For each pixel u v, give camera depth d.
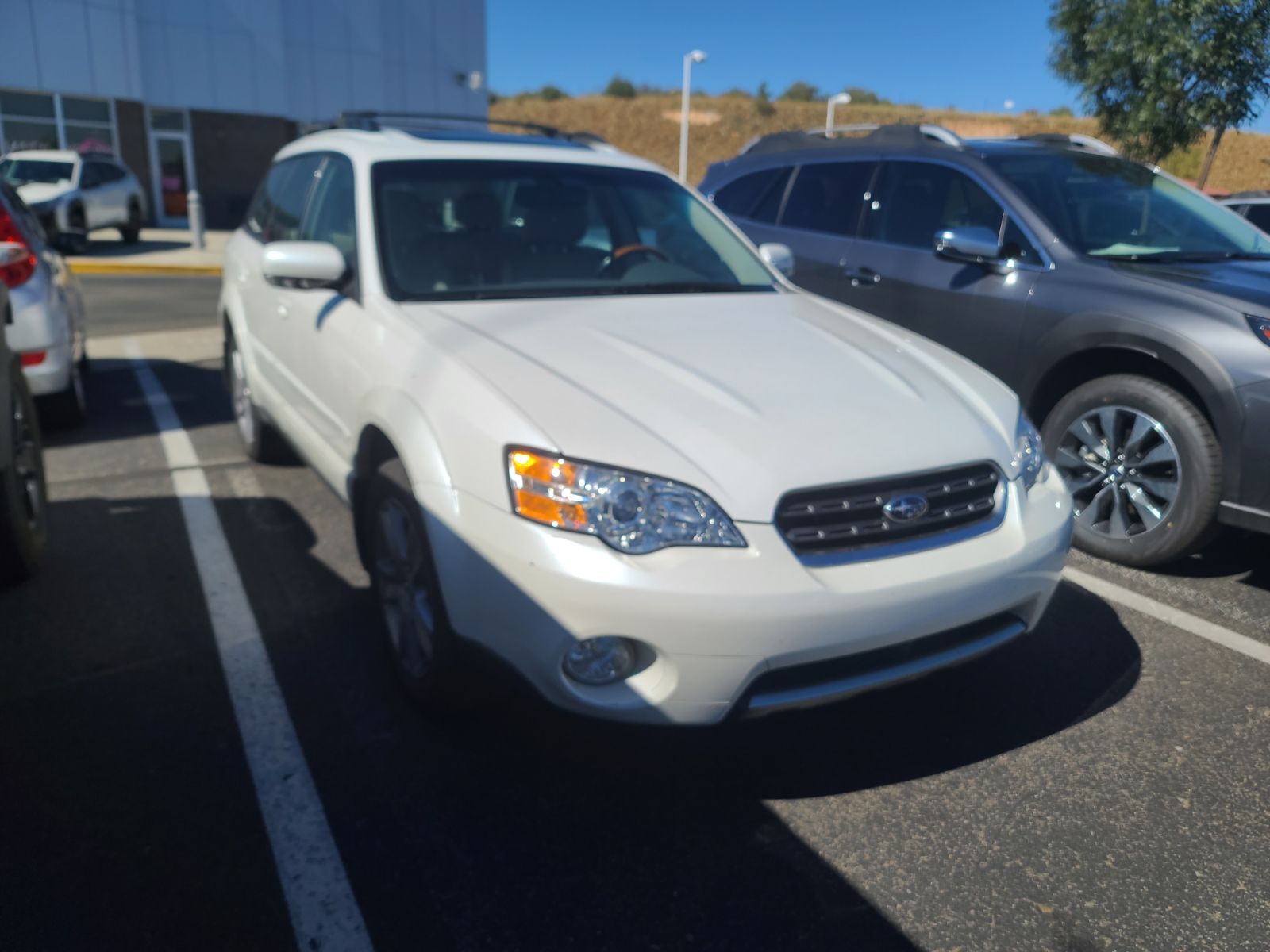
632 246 3.81
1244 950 2.08
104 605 3.54
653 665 2.32
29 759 2.62
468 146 3.90
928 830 2.44
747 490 2.30
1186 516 3.75
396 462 2.83
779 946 2.07
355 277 3.43
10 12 20.25
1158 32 10.42
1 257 4.07
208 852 2.29
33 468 3.79
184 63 23.38
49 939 2.02
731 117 58.72
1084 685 3.13
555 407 2.46
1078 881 2.28
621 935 2.09
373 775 2.59
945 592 2.41
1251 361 3.49
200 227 18.44
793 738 2.81
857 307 5.22
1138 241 4.52
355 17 26.69
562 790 2.55
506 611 2.34
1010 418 2.87
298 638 3.31
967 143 5.11
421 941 2.05
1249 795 2.60
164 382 7.28
